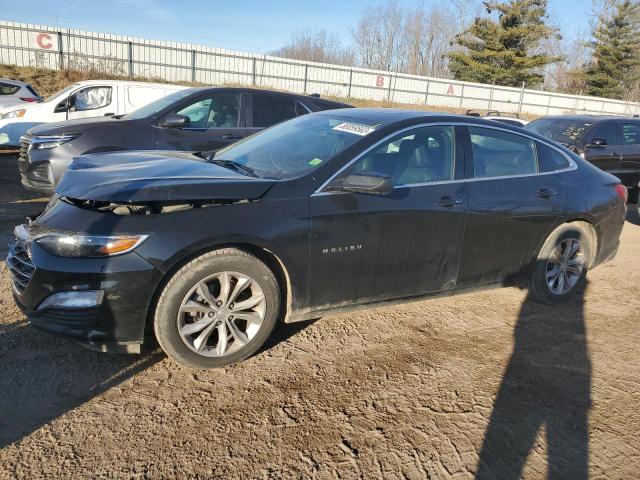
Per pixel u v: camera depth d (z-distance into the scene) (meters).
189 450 2.46
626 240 7.14
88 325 2.83
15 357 3.15
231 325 3.15
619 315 4.40
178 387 2.97
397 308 4.25
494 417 2.86
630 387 3.25
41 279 2.82
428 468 2.44
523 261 4.27
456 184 3.82
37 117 9.60
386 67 55.38
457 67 42.66
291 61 29.95
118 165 3.56
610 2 45.31
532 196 4.16
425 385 3.13
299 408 2.83
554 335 3.93
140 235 2.84
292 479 2.31
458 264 3.91
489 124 4.17
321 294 3.42
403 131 3.72
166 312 2.94
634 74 44.72
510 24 41.09
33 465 2.30
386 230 3.51
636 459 2.60
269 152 3.88
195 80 27.81
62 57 24.41
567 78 50.81
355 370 3.25
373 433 2.66
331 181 3.36
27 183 6.57
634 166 9.59
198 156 4.25
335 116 4.17
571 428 2.80
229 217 3.03
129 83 9.71
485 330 3.95
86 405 2.75
